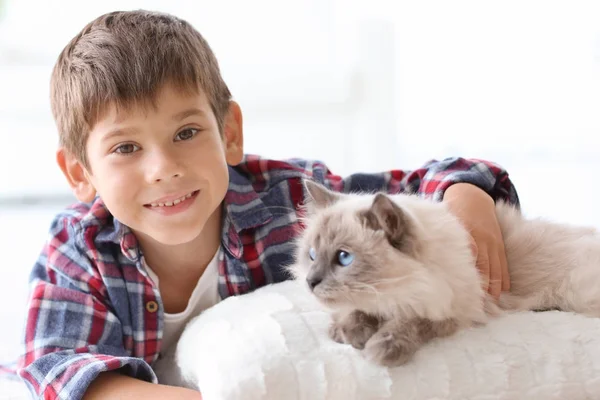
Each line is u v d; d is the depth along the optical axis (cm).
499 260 139
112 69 139
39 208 304
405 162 309
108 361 131
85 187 158
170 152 139
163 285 161
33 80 296
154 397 124
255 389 105
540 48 301
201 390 114
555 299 138
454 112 307
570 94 304
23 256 264
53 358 138
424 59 304
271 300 132
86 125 143
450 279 118
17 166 302
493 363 113
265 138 312
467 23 301
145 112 138
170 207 142
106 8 287
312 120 312
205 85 149
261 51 305
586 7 296
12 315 211
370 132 309
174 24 157
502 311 131
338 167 313
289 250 164
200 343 127
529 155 309
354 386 108
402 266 113
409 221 116
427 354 113
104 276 153
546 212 277
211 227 159
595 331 120
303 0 303
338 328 117
